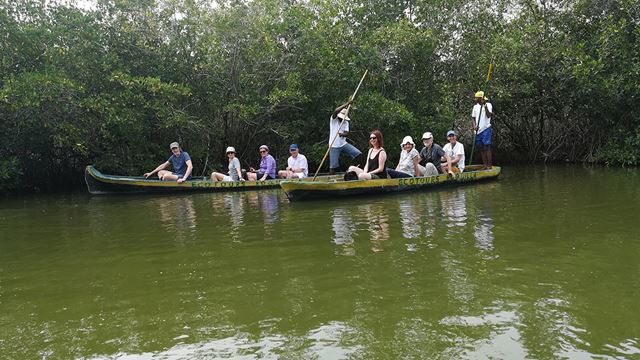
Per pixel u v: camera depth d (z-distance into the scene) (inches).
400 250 183.9
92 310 137.2
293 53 522.9
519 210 261.0
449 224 228.8
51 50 450.0
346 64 526.3
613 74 543.8
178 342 115.7
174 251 197.9
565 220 229.3
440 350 106.8
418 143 598.5
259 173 442.0
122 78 443.5
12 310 139.2
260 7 527.2
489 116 450.3
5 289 157.6
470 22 628.1
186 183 399.9
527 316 121.6
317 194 324.5
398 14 647.1
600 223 219.9
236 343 114.1
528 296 134.0
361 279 152.6
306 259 177.3
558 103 627.5
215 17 502.9
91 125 462.0
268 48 506.0
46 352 112.9
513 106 657.6
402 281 149.3
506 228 216.2
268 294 143.6
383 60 573.9
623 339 108.6
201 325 124.5
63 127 431.5
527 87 583.8
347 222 242.7
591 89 556.7
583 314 121.7
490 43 613.0
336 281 151.9
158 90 458.3
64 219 288.7
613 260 163.5
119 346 114.7
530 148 687.1
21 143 468.4
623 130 569.6
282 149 577.6
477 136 461.7
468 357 103.5
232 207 309.4
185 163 423.5
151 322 127.5
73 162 537.0
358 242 199.2
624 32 552.7
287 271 164.2
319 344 111.8
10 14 457.1
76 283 161.3
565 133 649.0
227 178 434.3
